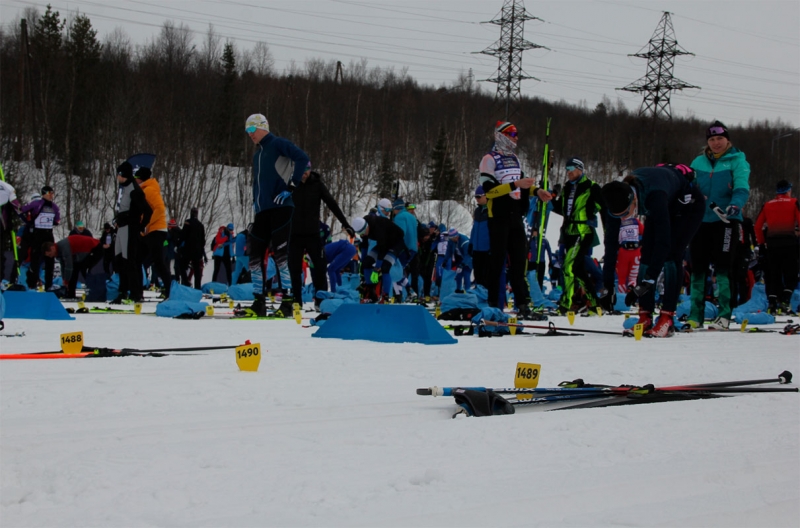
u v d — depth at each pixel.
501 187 8.34
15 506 1.81
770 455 2.39
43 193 14.32
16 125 48.16
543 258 15.64
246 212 50.50
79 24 52.28
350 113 59.22
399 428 2.71
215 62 60.47
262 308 9.34
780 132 68.31
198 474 2.08
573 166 10.94
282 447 2.41
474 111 71.06
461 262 16.48
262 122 9.07
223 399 3.34
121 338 6.18
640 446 2.49
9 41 55.47
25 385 3.61
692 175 7.45
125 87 49.94
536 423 2.82
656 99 54.69
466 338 6.90
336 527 1.67
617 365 4.88
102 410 3.06
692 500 1.91
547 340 6.76
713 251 8.51
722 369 4.75
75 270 14.56
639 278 7.50
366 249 13.72
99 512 1.76
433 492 1.94
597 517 1.76
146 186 11.41
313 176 10.47
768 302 14.34
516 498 1.90
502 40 50.97
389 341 6.18
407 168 58.66
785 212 13.95
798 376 4.49
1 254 6.59
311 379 3.99
